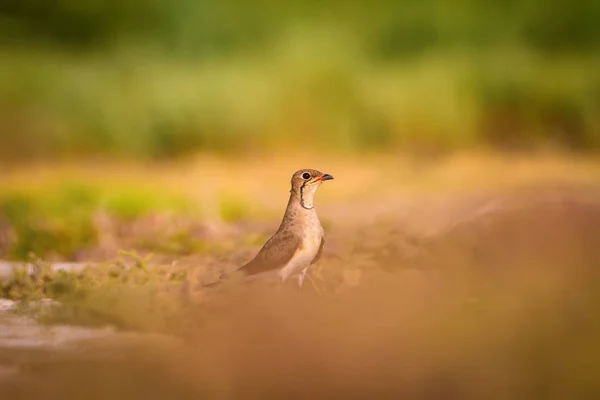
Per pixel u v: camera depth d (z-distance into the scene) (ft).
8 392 22.48
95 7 135.03
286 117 101.40
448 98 101.91
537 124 104.01
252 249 44.65
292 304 32.01
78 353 26.17
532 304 32.73
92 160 98.17
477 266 41.29
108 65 111.75
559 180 73.36
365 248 43.68
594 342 27.14
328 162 93.61
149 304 31.22
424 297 34.17
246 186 76.79
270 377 23.41
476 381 23.29
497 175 79.46
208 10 128.67
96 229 51.65
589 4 130.52
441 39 128.88
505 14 131.54
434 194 69.97
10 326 29.14
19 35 132.57
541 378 23.62
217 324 29.04
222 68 110.73
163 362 25.03
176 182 78.89
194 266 38.88
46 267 37.52
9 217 54.34
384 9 132.36
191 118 100.89
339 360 25.22
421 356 25.66
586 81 105.29
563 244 44.09
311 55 105.81
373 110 101.60
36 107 103.45
